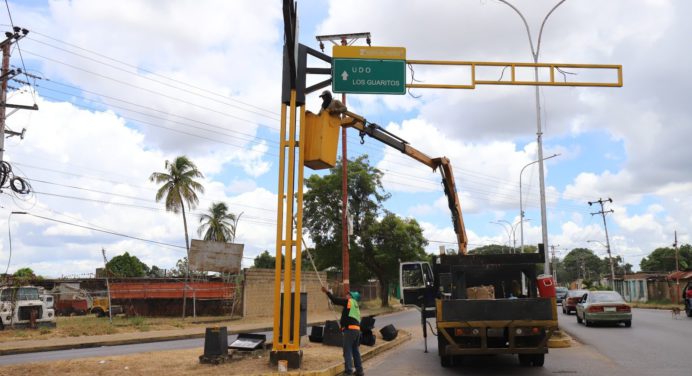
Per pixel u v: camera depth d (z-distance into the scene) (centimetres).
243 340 1334
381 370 1248
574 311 3362
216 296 3475
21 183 2547
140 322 2719
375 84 1330
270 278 3459
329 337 1580
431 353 1596
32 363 1172
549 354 1485
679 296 4919
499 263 1318
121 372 1055
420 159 1983
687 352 1445
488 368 1267
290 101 1217
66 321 2975
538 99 2364
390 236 4809
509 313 1171
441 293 1484
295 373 1060
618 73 1398
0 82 2609
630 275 7319
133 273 6022
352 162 4884
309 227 4894
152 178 4612
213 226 5512
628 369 1184
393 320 3378
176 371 1069
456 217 2039
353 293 1145
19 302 2416
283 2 1057
